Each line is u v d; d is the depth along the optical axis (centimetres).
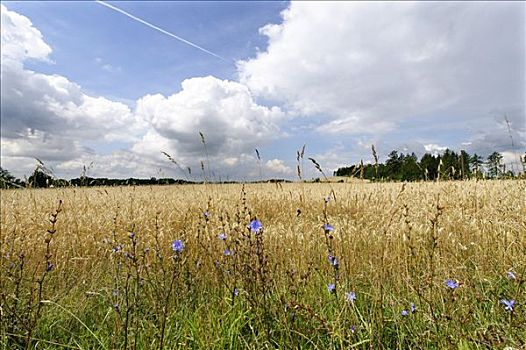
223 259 430
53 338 306
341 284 344
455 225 562
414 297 326
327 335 279
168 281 388
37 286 385
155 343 274
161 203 1073
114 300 361
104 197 1170
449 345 246
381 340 276
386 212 729
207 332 283
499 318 284
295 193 1252
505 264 380
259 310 308
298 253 452
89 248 576
